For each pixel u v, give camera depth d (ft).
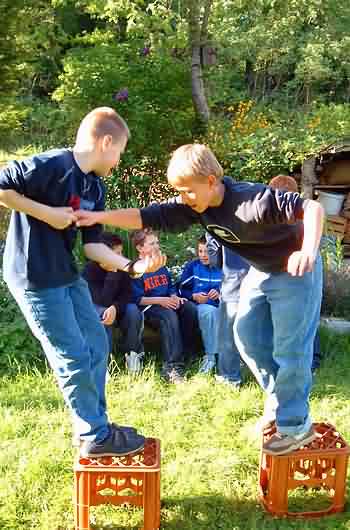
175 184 9.06
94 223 9.26
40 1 31.27
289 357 9.71
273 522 9.91
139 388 14.37
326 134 29.12
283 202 8.73
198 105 33.04
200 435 12.53
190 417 13.15
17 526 9.81
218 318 14.89
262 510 10.22
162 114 31.22
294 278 9.49
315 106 44.24
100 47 32.76
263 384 10.84
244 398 13.99
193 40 32.99
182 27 32.55
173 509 10.18
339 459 9.98
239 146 29.04
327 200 27.35
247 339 10.28
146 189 27.55
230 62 48.83
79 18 62.23
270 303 9.75
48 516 10.00
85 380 9.32
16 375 15.02
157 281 16.38
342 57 51.19
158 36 32.71
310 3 43.88
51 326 9.18
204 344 15.84
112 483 9.70
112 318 15.28
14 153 36.47
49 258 9.04
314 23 50.21
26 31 29.14
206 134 31.65
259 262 9.59
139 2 35.35
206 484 10.83
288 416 9.82
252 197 8.91
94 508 10.23
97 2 35.09
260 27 45.52
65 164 9.00
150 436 12.35
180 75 32.32
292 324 9.56
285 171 28.53
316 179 27.78
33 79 51.85
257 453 11.80
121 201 26.71
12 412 13.19
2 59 27.86
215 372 15.57
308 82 51.75
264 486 10.42
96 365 9.85
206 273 16.66
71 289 9.71
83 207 9.40
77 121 31.71
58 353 9.29
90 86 30.45
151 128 30.22
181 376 15.24
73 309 9.46
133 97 29.71
